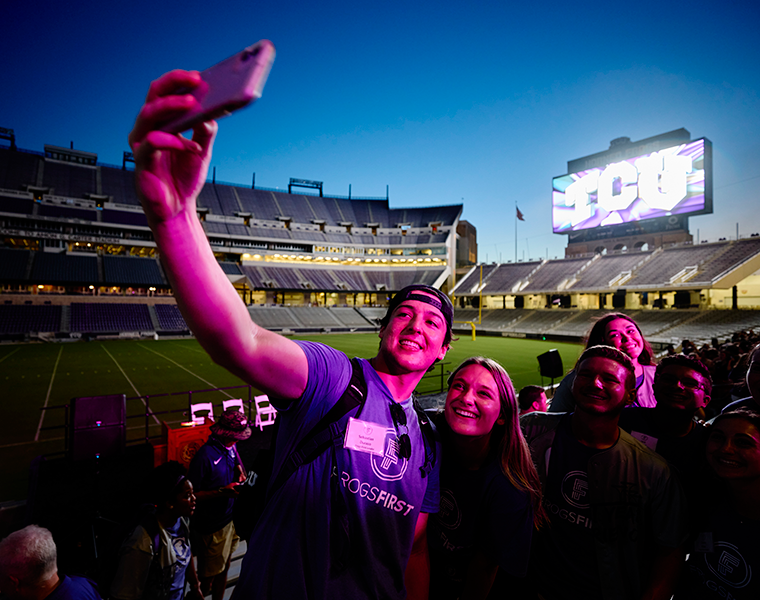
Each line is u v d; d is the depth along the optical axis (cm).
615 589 197
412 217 6594
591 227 4281
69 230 4366
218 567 354
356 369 120
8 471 797
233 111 50
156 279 4247
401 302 132
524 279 5100
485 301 5600
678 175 3634
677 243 4200
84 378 1758
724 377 795
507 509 183
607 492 203
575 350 2977
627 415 280
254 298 5328
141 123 58
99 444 523
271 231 5728
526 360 2434
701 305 3697
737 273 3381
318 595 100
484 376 179
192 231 70
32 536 193
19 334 3153
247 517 122
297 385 103
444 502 198
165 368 2028
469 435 175
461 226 7088
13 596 186
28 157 4778
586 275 4541
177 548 262
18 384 1634
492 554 187
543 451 230
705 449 209
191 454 601
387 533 112
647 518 202
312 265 5788
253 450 712
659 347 2912
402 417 122
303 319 4769
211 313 74
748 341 1110
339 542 104
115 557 243
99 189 4884
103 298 3925
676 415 249
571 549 210
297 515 104
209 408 883
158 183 62
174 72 55
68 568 412
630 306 4125
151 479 257
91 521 454
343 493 105
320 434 108
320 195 6781
